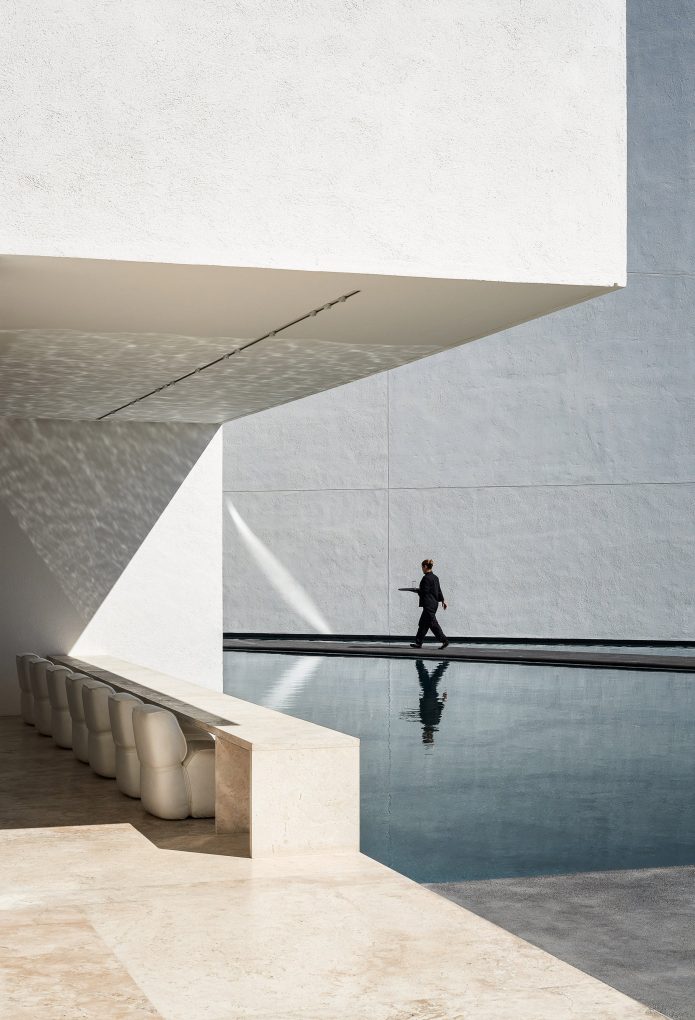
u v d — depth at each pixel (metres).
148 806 7.93
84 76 5.80
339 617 26.72
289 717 8.02
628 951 5.86
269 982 4.84
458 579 26.23
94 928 5.54
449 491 26.27
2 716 12.98
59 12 5.77
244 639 26.80
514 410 25.98
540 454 25.84
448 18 6.34
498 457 26.05
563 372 25.70
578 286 6.55
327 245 6.14
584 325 25.59
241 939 5.39
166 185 5.91
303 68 6.12
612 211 6.58
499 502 26.03
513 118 6.44
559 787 10.36
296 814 6.91
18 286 6.44
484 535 26.11
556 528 25.75
